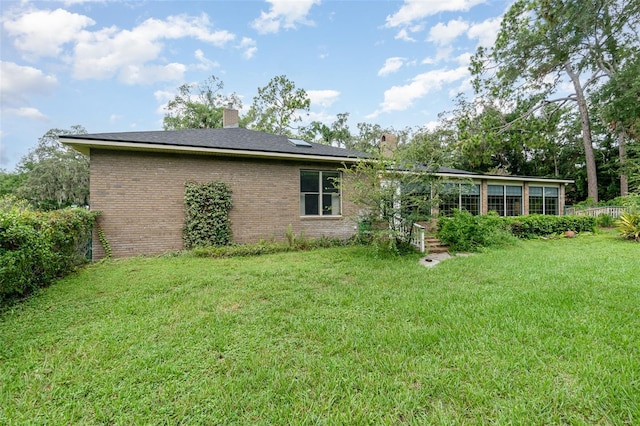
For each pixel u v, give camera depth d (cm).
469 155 2395
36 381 254
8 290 425
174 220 881
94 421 212
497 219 1117
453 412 216
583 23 1825
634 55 1777
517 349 295
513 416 210
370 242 959
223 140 991
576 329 335
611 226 1546
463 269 650
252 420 211
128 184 835
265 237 983
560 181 1627
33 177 2323
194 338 327
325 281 555
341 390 240
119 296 469
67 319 379
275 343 318
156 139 873
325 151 1072
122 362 280
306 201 1052
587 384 239
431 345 308
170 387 244
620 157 2100
